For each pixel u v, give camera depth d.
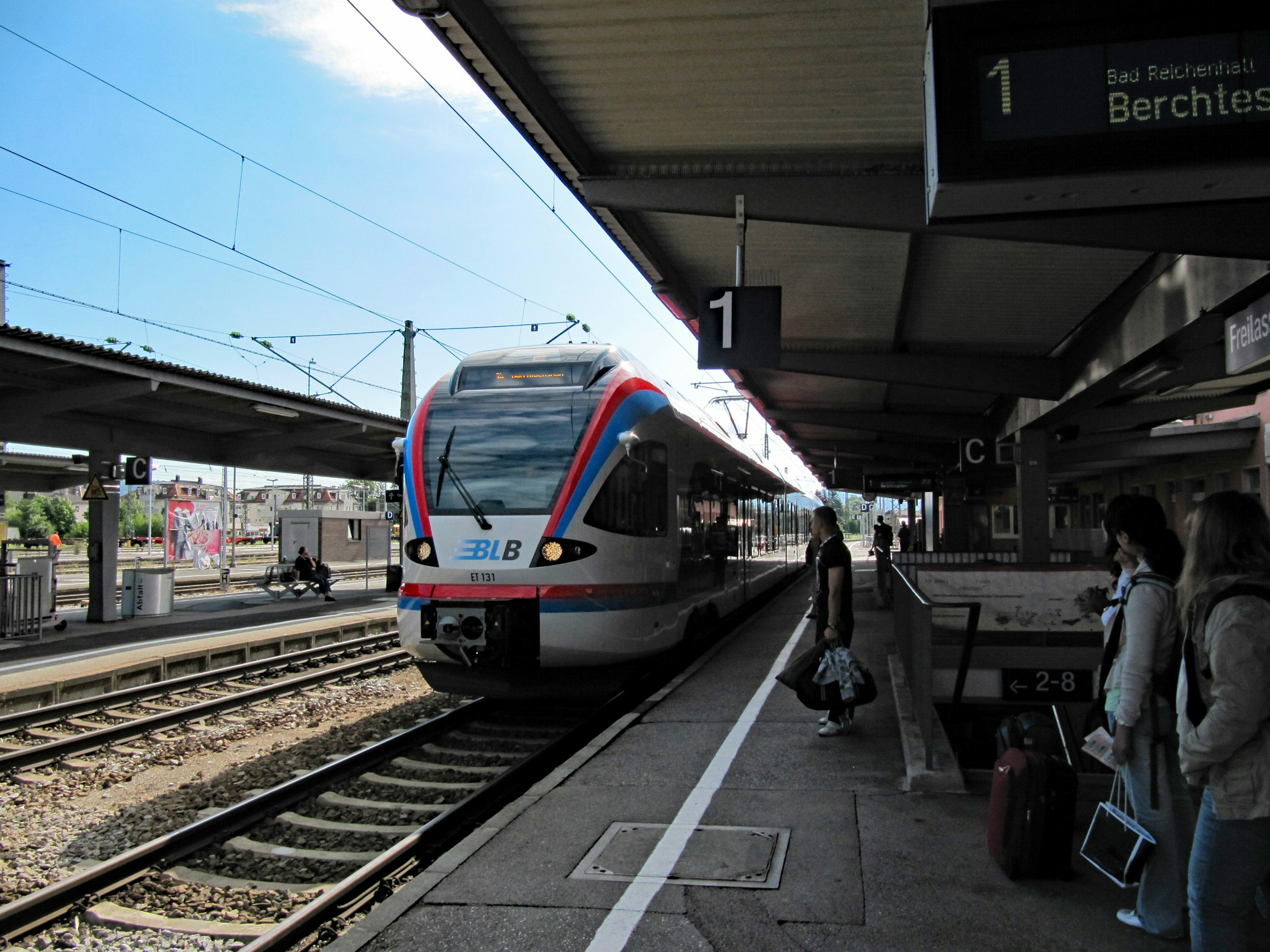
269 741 9.02
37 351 11.62
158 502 99.38
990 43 4.14
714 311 7.80
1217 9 4.02
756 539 16.00
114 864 5.31
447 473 8.46
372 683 11.83
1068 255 8.15
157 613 17.91
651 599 8.77
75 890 5.07
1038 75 4.09
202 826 5.93
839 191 6.66
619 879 4.14
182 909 5.07
